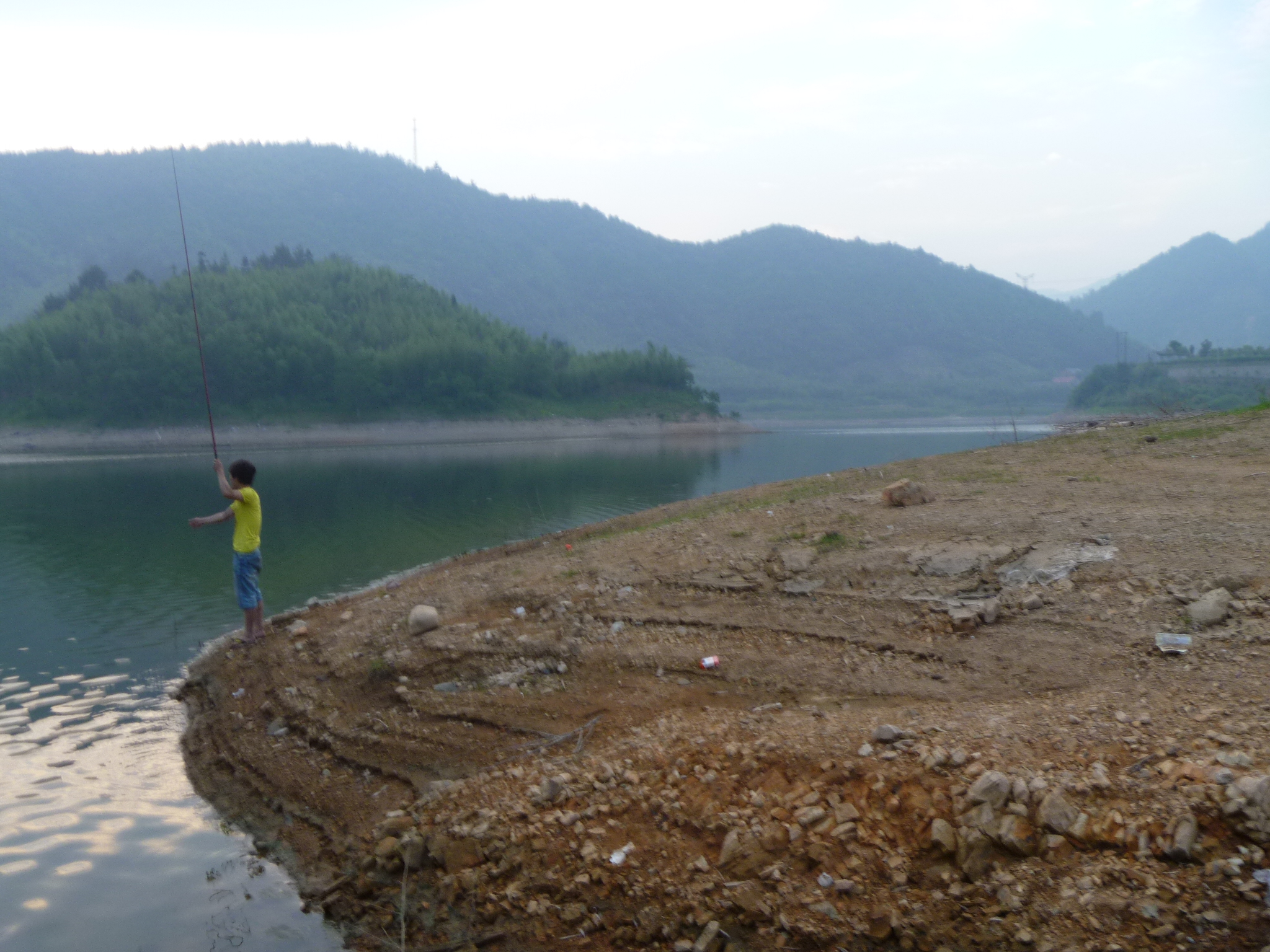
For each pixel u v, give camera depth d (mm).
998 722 4586
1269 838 3266
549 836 4621
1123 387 119875
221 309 132250
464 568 11359
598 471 45562
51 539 19078
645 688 6277
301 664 8125
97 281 168250
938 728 4617
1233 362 114750
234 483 9148
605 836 4527
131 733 7395
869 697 5480
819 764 4523
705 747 5004
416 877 4699
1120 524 7379
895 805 4105
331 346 121562
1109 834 3557
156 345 111062
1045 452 12258
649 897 4113
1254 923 3016
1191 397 88812
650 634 7145
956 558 7281
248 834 5637
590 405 136000
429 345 129125
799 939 3668
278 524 21906
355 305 155375
